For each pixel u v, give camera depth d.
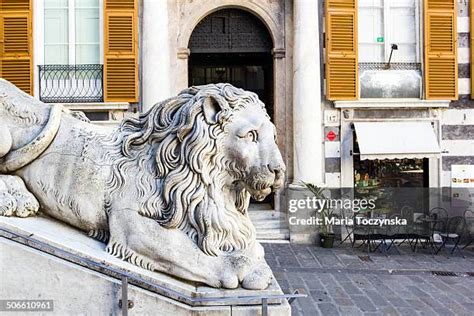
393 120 10.77
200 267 3.01
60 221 3.31
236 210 3.32
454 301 6.49
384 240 10.34
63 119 3.40
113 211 3.13
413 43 11.04
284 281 7.36
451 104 10.88
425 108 10.81
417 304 6.33
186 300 2.89
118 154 3.29
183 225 3.13
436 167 10.83
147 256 3.04
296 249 9.62
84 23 10.74
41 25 10.68
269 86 11.84
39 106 3.41
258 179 3.12
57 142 3.30
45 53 10.73
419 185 10.99
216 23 11.38
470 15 10.87
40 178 3.23
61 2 10.71
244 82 12.41
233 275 2.99
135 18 10.45
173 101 3.33
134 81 10.45
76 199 3.18
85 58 10.77
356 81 10.58
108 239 3.23
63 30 10.74
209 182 3.14
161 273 3.05
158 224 3.08
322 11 10.74
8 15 10.38
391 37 11.01
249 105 3.26
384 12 10.94
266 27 11.18
